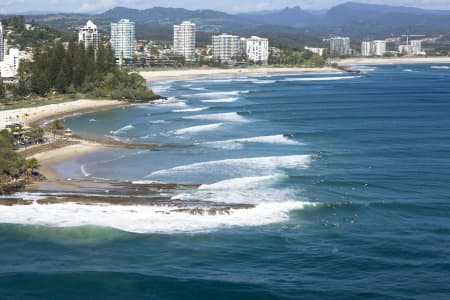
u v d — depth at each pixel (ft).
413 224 319.27
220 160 460.55
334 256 279.28
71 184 389.19
